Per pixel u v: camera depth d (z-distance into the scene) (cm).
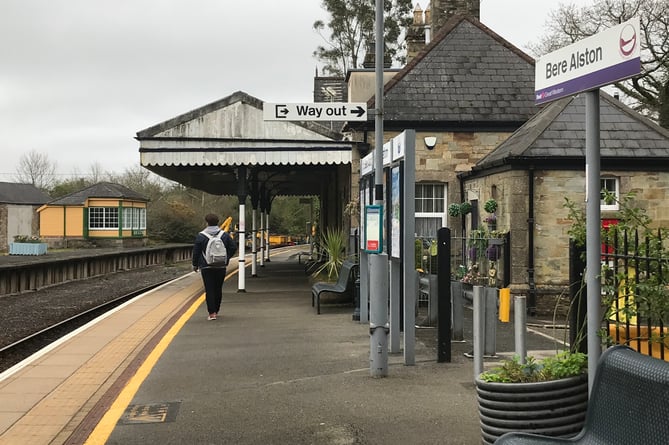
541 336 1006
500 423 431
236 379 731
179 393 672
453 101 1762
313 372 757
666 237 470
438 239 795
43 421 576
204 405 627
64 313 1727
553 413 429
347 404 617
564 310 1317
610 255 482
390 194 883
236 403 632
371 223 810
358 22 4291
